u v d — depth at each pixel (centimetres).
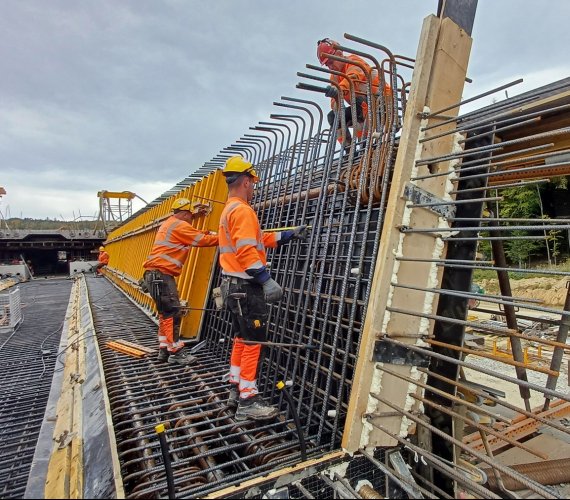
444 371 290
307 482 238
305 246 416
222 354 493
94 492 220
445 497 264
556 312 194
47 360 567
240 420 309
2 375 510
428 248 289
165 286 463
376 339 264
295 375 369
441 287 300
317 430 314
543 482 299
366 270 332
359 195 329
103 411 306
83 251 2466
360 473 259
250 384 313
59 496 211
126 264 1343
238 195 330
